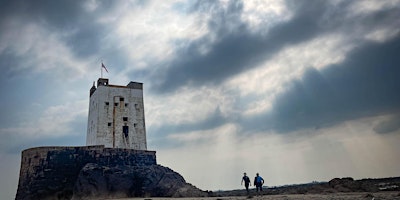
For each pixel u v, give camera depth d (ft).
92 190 167.53
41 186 171.73
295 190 153.38
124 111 222.28
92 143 216.74
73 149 184.96
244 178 123.95
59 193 171.73
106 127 213.25
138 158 198.80
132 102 227.20
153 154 208.44
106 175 175.01
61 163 179.73
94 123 219.00
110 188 171.94
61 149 182.70
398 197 87.97
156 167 196.54
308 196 108.78
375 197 91.09
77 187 169.07
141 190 178.19
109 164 186.60
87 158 184.96
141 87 235.20
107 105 218.59
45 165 176.96
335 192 132.57
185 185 189.26
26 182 177.06
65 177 177.27
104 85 222.69
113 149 191.42
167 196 178.19
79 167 181.68
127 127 219.41
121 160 191.31
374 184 145.18
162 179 188.65
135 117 224.74
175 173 200.03
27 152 183.93
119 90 225.97
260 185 122.93
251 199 107.76
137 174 184.34
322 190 141.28
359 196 98.17
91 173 171.63
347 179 148.66
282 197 109.29
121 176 178.29
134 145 217.56
